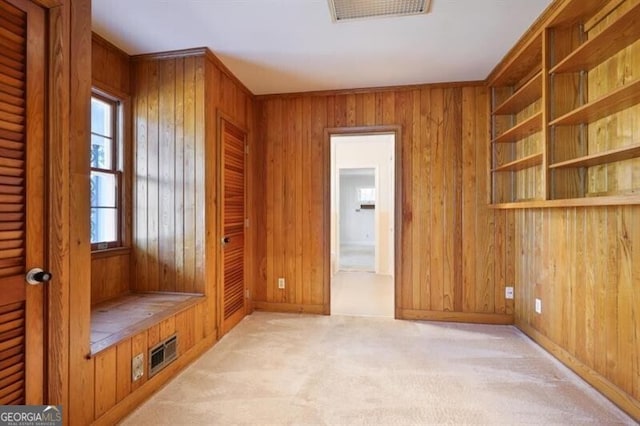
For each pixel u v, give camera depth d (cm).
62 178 153
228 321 315
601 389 206
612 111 192
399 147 350
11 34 134
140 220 283
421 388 213
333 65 301
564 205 201
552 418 182
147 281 283
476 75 323
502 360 253
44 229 146
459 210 341
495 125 329
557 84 221
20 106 138
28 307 140
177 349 235
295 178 373
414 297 349
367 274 595
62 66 154
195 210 275
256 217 380
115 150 279
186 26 236
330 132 364
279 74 319
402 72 316
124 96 279
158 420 182
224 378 227
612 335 199
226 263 312
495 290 336
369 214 1243
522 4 211
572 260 239
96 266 254
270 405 195
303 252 372
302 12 219
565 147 221
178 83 277
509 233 333
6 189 133
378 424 178
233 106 327
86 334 165
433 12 220
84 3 166
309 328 323
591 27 213
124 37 252
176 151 278
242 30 242
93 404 167
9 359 134
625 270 190
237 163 338
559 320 254
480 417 183
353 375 230
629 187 185
